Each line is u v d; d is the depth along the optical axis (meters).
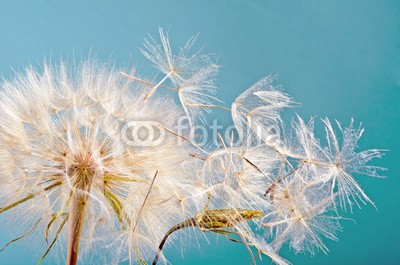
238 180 0.24
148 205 0.24
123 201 0.24
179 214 0.24
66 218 0.24
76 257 0.22
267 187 0.24
